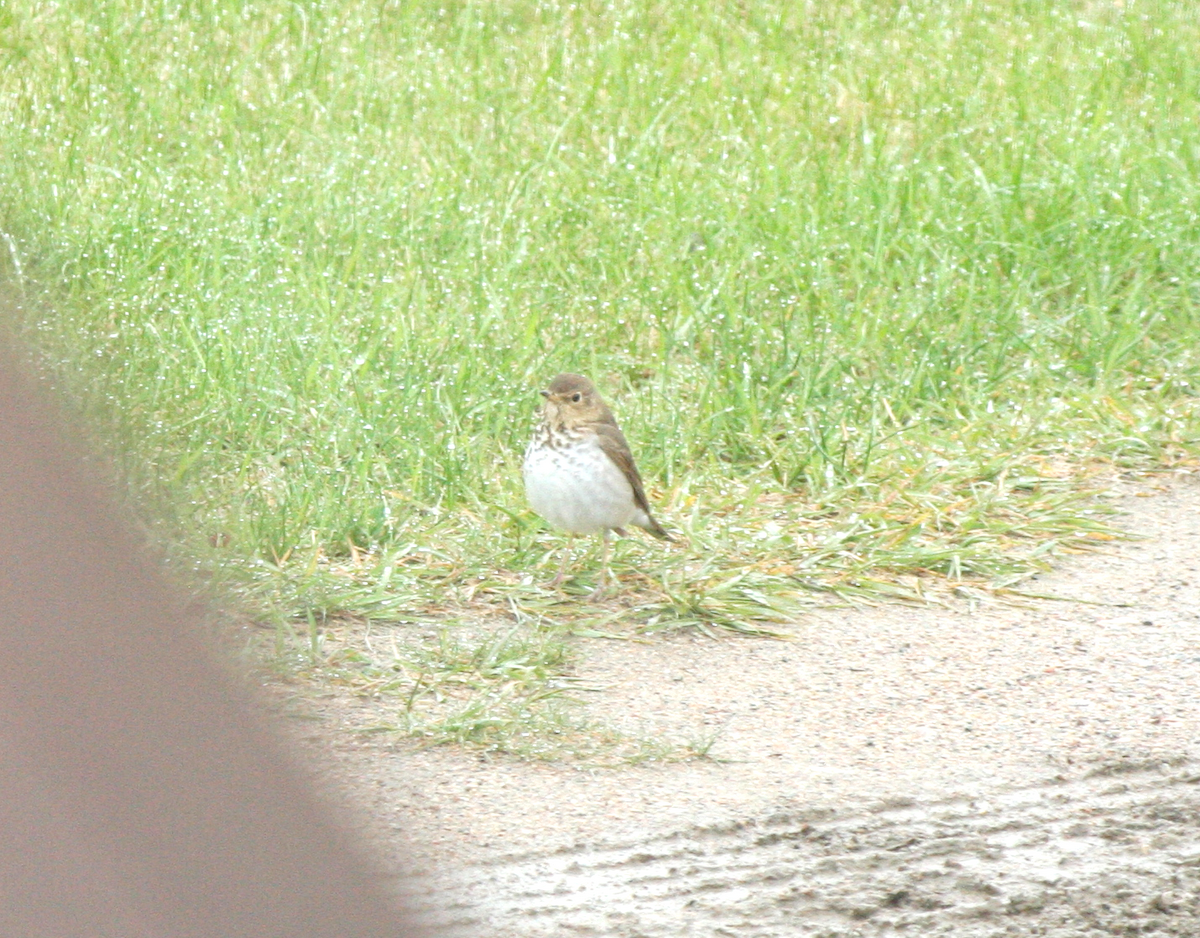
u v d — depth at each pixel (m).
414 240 14.94
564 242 15.33
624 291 14.43
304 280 13.71
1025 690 8.74
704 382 12.91
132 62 18.56
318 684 8.44
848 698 8.62
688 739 7.99
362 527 10.39
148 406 10.80
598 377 13.02
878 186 16.23
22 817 1.57
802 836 6.89
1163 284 15.31
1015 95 19.38
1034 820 7.09
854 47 21.25
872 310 14.30
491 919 6.02
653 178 16.48
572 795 7.27
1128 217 15.70
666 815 7.07
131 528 1.86
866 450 11.84
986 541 10.84
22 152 15.59
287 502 10.39
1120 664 9.11
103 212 14.66
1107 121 18.50
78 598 1.64
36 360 1.92
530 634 9.31
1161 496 11.90
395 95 18.30
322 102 18.23
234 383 11.71
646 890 6.34
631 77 19.38
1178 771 7.68
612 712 8.34
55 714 1.60
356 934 2.55
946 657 9.21
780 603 9.83
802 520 11.16
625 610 9.67
